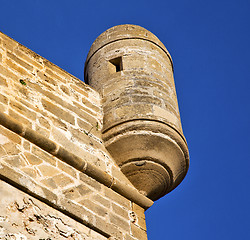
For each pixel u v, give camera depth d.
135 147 10.80
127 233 10.12
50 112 10.51
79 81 11.54
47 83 10.91
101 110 11.42
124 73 11.79
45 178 9.60
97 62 12.39
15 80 10.40
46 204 9.38
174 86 12.32
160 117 11.02
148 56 12.20
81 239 9.43
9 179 9.12
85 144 10.62
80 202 9.80
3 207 8.82
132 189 10.73
